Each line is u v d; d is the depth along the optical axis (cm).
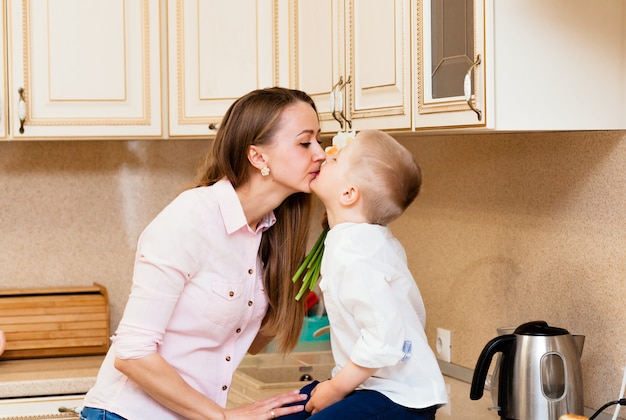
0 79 276
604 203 207
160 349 185
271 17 280
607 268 206
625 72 189
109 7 282
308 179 181
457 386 251
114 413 185
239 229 185
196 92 285
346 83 238
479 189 255
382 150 172
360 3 229
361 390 170
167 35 286
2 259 322
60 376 277
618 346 203
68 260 327
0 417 271
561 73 185
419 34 200
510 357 197
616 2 188
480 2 178
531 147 231
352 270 163
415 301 179
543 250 228
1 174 321
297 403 187
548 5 183
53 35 279
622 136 201
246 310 192
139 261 178
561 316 222
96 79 282
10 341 298
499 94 181
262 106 180
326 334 313
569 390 194
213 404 179
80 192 327
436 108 195
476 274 257
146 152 331
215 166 186
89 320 305
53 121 281
